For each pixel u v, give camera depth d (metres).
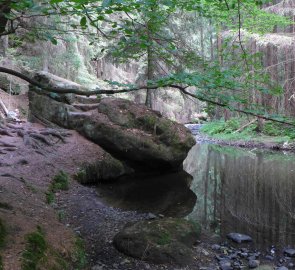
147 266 5.32
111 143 11.45
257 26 7.26
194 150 18.86
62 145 11.23
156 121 11.87
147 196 9.56
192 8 4.36
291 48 18.27
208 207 8.80
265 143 19.06
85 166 10.35
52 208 6.91
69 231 5.88
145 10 3.70
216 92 4.13
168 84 3.99
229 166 14.29
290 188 10.71
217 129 23.91
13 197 6.45
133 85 4.18
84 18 3.33
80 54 21.42
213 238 6.75
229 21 6.31
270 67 17.80
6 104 15.20
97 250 5.75
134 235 5.81
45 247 4.69
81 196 8.55
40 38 4.32
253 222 7.75
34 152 9.93
